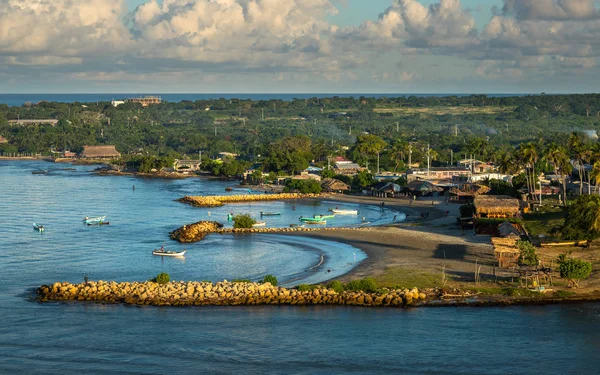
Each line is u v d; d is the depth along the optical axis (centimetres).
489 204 18438
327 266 14275
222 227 19512
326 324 10712
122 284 12406
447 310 11281
